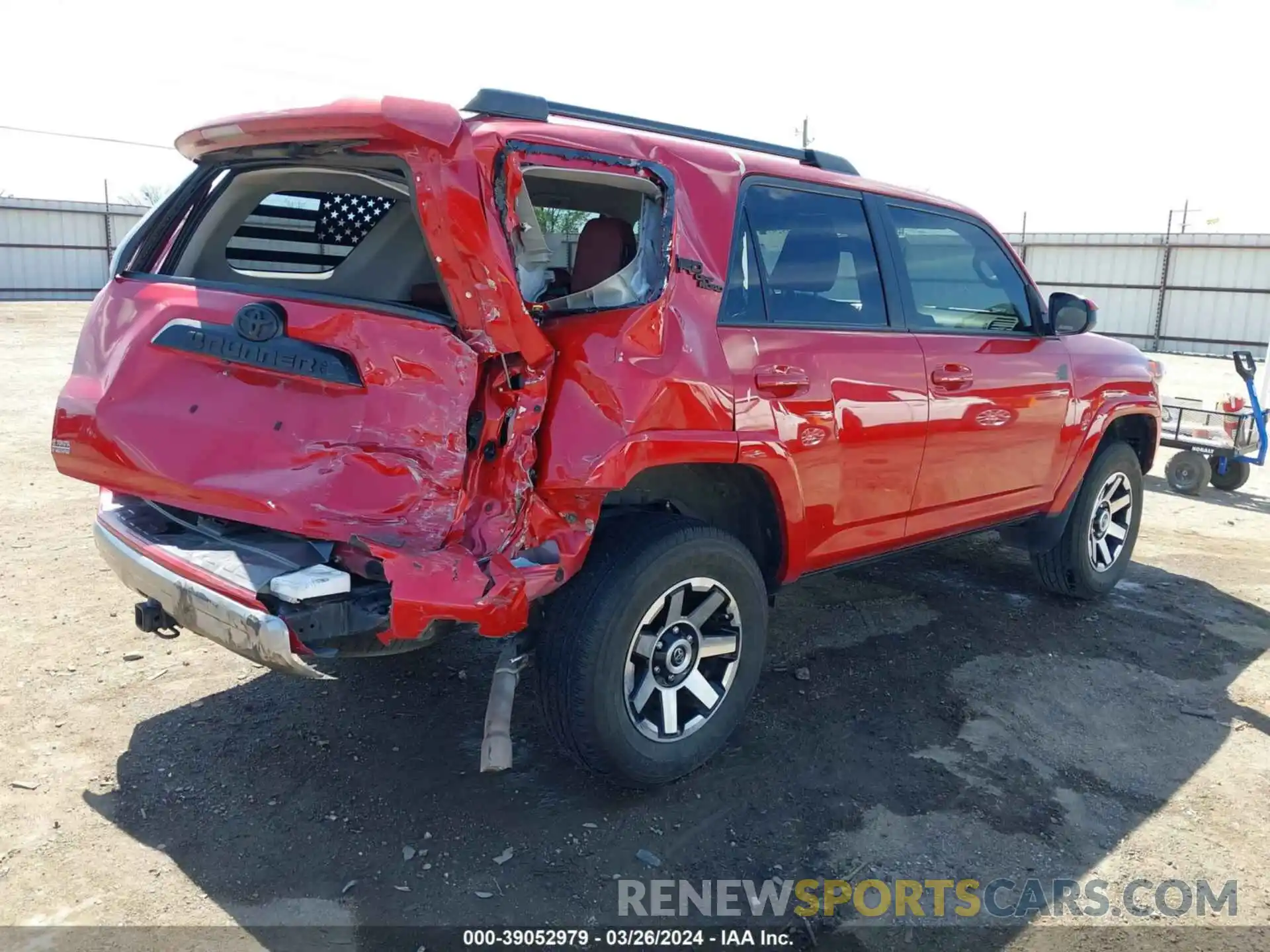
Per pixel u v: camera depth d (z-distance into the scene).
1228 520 7.14
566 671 2.74
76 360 2.98
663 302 2.82
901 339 3.67
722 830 2.89
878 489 3.61
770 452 3.09
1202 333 25.77
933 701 3.79
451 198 2.37
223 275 3.46
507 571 2.48
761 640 3.25
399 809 2.91
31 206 29.27
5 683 3.57
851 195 3.62
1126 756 3.43
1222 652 4.42
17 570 4.76
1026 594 5.11
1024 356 4.24
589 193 3.84
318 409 2.49
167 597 2.55
